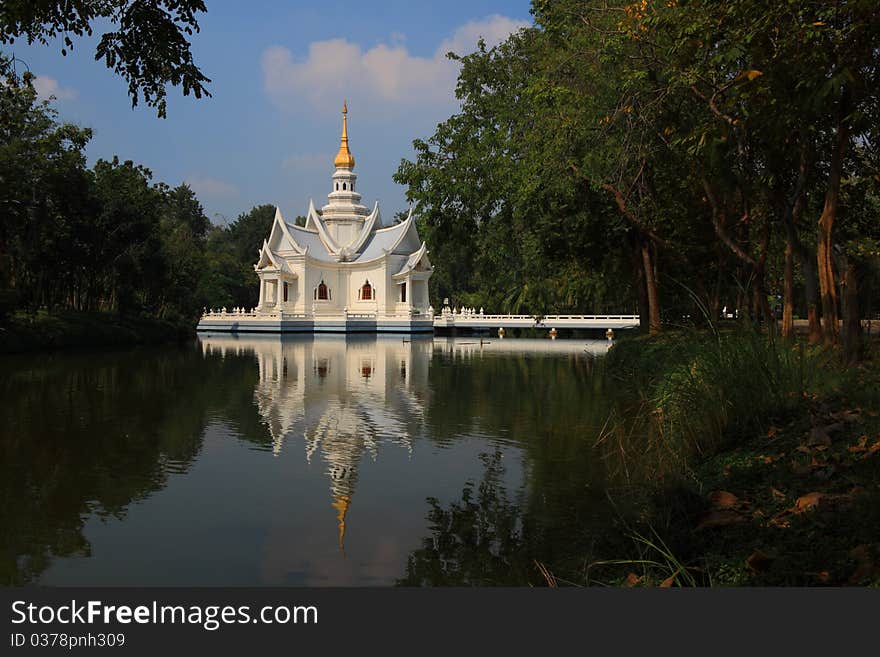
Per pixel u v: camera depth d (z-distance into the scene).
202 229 113.62
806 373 10.65
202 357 38.75
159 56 10.83
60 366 32.09
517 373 28.97
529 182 23.27
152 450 13.83
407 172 31.52
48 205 43.41
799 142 14.84
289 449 13.90
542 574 7.55
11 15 10.28
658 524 7.35
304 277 71.38
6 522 9.52
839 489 6.70
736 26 12.33
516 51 31.02
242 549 8.49
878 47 12.14
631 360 23.72
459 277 91.56
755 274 18.55
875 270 14.37
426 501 10.38
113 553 8.41
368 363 34.59
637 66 17.53
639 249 28.97
